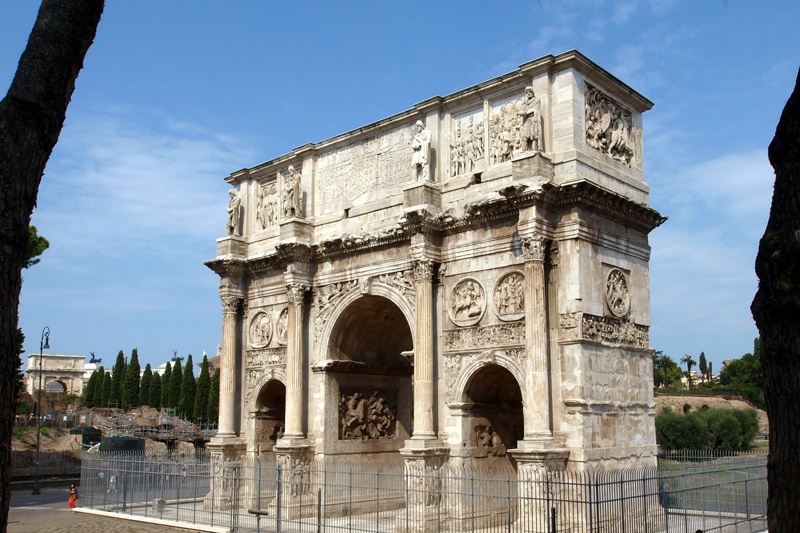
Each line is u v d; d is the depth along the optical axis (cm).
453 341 3759
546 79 3597
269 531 3666
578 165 3475
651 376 3794
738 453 5475
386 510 4353
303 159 4688
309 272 4459
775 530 866
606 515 2980
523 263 3525
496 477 3716
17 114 968
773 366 884
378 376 4647
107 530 3928
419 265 3800
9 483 908
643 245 3884
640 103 3994
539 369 3303
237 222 5003
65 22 1025
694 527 3456
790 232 879
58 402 13012
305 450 4303
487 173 3753
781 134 911
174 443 9106
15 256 940
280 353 4647
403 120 4175
